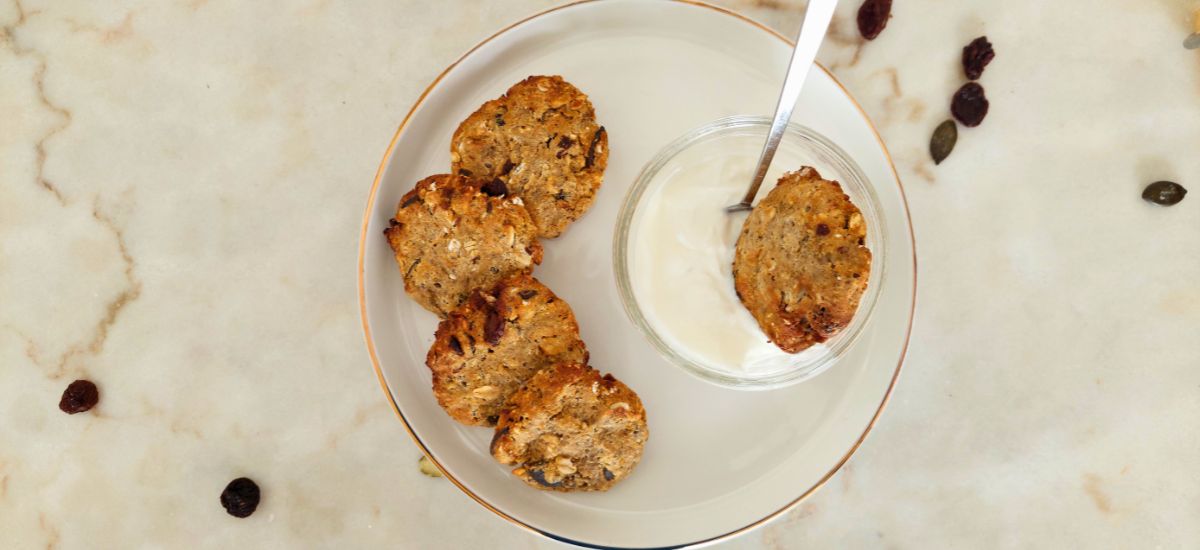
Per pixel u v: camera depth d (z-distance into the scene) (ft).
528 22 1.69
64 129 1.80
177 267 1.79
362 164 1.79
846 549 1.78
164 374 1.78
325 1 1.79
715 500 1.69
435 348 1.64
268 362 1.78
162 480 1.78
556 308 1.64
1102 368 1.78
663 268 1.64
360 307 1.67
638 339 1.69
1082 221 1.79
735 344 1.62
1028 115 1.79
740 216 1.64
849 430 1.70
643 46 1.73
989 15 1.79
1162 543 1.77
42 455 1.78
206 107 1.79
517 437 1.62
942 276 1.79
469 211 1.64
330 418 1.78
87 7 1.80
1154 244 1.79
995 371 1.78
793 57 1.44
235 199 1.79
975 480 1.78
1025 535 1.78
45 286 1.79
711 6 1.69
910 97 1.79
